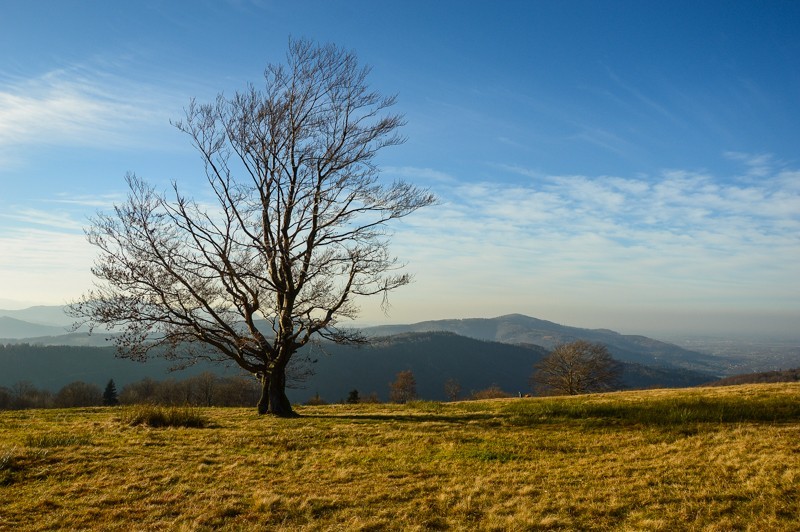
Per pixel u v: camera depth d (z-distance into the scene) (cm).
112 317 1761
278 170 1936
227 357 2081
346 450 1215
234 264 1920
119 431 1472
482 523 718
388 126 2008
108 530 709
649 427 1340
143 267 1823
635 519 703
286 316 1922
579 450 1134
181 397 5881
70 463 1057
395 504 809
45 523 730
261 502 807
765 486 778
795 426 1216
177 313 1878
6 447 1163
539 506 767
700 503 738
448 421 1648
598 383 5534
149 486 916
